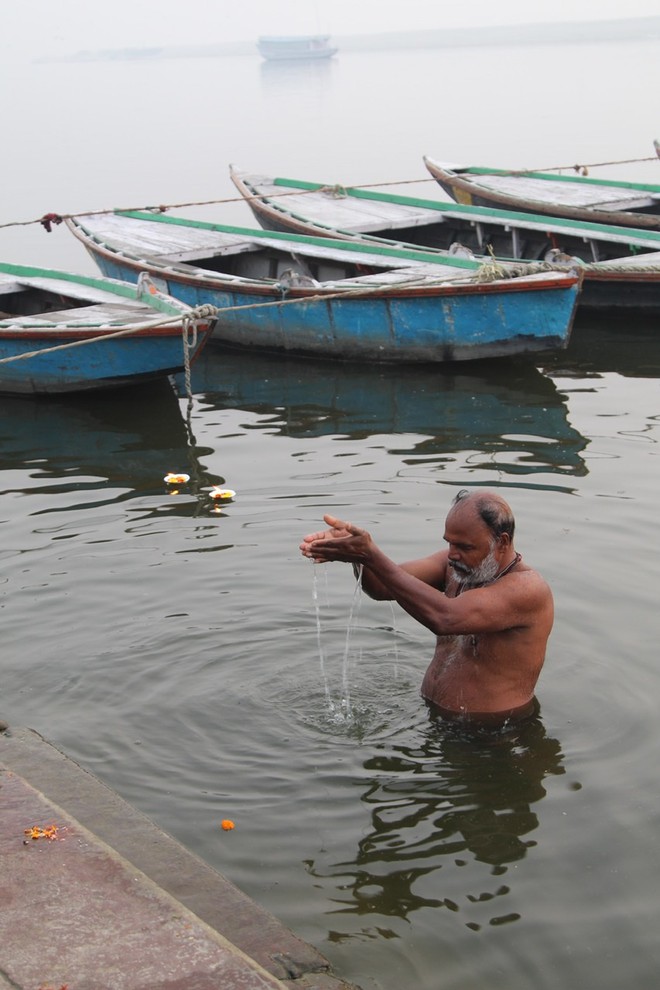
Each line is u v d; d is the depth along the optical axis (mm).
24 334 10312
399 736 4863
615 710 4996
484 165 25859
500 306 10812
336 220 14984
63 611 6082
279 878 3996
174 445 9195
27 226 20766
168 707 5113
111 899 3266
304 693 5211
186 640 5715
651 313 12883
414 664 5457
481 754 4730
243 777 4590
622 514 7129
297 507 7523
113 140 36500
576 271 10727
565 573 6289
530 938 3705
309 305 11562
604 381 10703
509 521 4656
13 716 5051
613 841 4172
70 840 3541
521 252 14992
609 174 24484
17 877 3361
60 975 2975
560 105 41656
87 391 10695
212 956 3047
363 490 7809
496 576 4719
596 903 3859
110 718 5031
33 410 10422
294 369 11586
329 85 66500
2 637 5805
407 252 12562
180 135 36906
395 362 11500
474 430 9242
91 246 14016
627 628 5668
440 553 5105
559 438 8914
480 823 4293
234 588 6305
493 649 4844
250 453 8867
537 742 4793
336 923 3775
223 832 4238
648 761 4637
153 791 4488
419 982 3518
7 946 3080
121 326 10148
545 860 4082
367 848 4160
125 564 6684
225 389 10906
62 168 28922
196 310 9867
